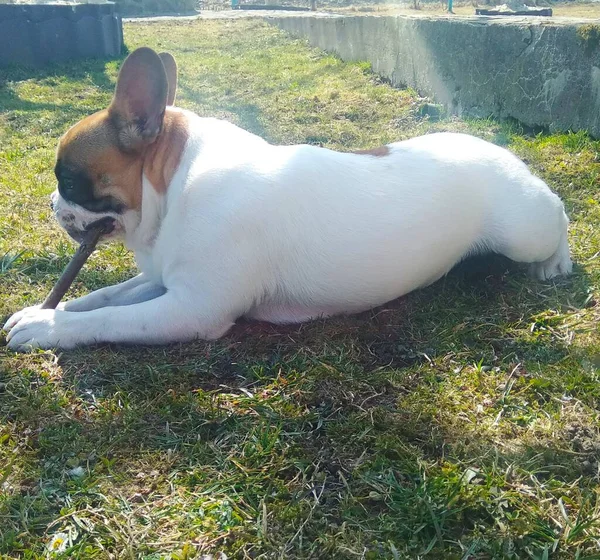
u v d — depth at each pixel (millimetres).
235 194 595
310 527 414
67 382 553
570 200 918
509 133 1252
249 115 1527
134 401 530
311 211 608
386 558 394
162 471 460
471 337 619
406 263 635
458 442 481
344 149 1247
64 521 420
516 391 543
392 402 534
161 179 616
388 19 1765
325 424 508
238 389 548
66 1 2576
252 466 465
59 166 603
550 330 629
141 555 395
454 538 410
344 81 1850
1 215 941
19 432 495
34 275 752
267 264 610
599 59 1108
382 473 455
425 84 1590
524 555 398
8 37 2256
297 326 642
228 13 4277
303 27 2734
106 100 1797
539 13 2125
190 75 2094
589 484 448
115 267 782
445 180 650
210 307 594
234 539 406
